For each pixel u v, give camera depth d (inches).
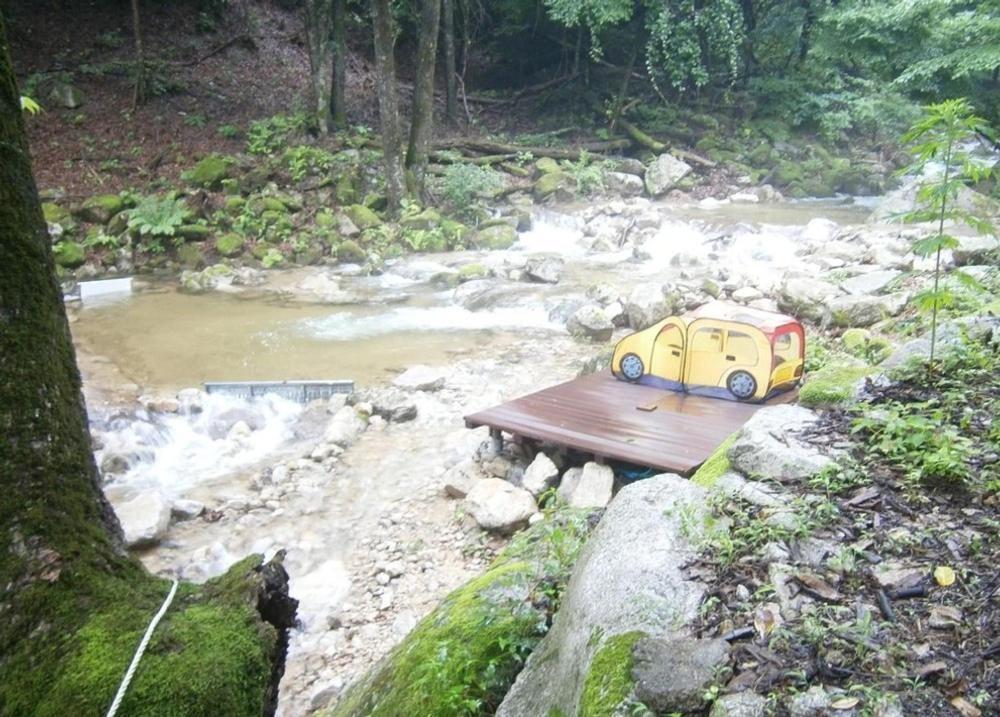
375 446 284.4
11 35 778.2
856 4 845.2
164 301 476.4
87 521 96.3
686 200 792.9
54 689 80.5
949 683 76.5
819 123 926.4
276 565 103.5
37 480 92.6
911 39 794.2
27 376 94.0
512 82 1023.0
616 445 222.8
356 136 737.0
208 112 769.6
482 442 268.1
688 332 264.5
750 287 411.8
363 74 953.5
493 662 109.7
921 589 91.4
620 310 407.2
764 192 813.2
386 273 541.3
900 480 116.3
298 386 325.1
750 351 255.0
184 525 236.5
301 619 194.9
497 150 792.3
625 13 811.4
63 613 87.6
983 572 93.0
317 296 485.4
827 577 95.1
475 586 129.2
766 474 126.0
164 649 85.0
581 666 90.0
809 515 108.7
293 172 634.8
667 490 116.9
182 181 624.4
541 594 120.0
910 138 166.4
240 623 90.7
